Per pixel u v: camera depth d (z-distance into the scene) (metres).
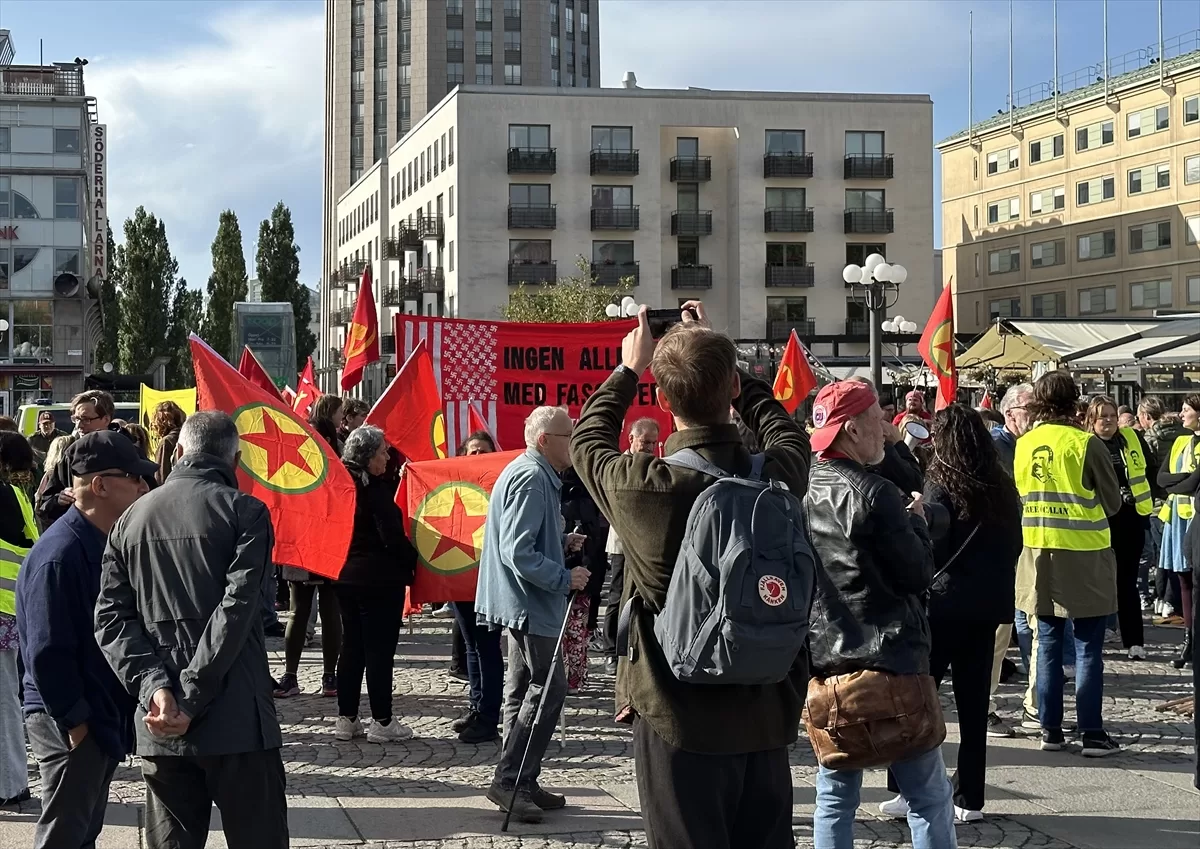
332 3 104.12
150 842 4.51
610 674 10.83
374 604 8.33
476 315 63.38
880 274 21.53
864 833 6.30
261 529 4.43
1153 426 13.62
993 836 6.23
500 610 6.66
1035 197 76.88
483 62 99.44
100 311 67.19
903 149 64.94
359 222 90.31
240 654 4.42
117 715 4.84
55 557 4.70
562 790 7.10
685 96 64.12
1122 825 6.41
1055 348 31.81
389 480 8.45
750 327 63.94
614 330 12.43
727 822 3.67
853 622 4.75
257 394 8.55
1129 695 9.77
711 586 3.46
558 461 6.76
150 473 4.98
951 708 9.35
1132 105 70.38
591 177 64.19
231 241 90.06
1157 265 69.06
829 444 4.86
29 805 6.84
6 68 58.09
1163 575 13.60
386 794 7.03
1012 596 6.26
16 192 57.78
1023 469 7.96
